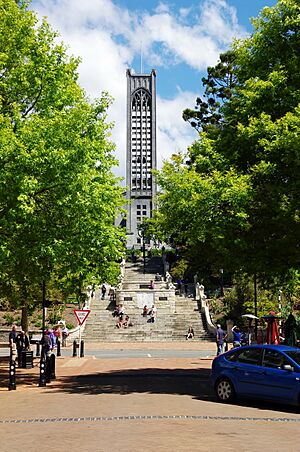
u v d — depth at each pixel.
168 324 56.44
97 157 20.27
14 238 19.55
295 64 20.48
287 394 14.42
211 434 10.70
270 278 22.27
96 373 26.22
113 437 10.36
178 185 19.81
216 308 59.12
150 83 136.62
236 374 15.76
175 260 82.56
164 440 9.95
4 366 30.58
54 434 10.92
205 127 59.09
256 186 19.55
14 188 17.59
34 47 20.64
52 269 22.27
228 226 19.02
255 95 20.28
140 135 135.00
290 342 25.62
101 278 23.86
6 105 20.52
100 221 20.25
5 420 13.22
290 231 18.95
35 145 17.94
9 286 31.05
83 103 21.22
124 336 53.94
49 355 23.64
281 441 10.21
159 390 19.52
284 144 17.70
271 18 21.33
